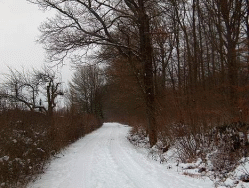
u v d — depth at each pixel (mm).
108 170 8969
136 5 15266
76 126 21234
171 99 11180
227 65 11742
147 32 15148
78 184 7379
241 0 11469
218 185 6309
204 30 14586
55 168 9945
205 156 8672
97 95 49062
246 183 5852
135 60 15656
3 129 8344
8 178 6750
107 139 21312
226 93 10938
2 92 15508
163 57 18766
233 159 7574
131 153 12812
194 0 14117
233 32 11812
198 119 10359
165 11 15617
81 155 12922
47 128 12508
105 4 15430
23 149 8641
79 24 16062
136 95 15766
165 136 11961
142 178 7578
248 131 8547
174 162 9414
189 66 13891
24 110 11516
